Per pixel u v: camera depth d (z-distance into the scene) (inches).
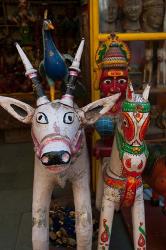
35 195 47.0
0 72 133.5
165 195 53.7
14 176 97.7
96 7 66.4
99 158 58.6
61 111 40.6
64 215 62.4
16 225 70.1
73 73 44.4
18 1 130.6
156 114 85.1
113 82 53.7
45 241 47.8
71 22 126.6
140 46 81.4
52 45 48.4
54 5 133.0
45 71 50.4
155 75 83.7
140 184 48.3
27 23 127.4
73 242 60.3
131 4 72.4
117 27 75.1
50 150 36.4
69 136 39.5
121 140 45.7
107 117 55.1
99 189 60.9
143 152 45.0
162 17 75.9
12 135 129.6
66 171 43.2
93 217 65.4
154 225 65.1
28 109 43.5
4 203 80.6
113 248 61.1
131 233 62.6
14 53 133.6
